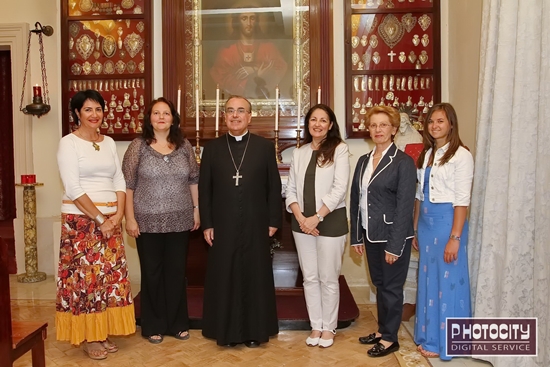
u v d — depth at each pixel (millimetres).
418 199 2922
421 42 4156
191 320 3342
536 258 2324
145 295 3104
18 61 4770
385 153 2801
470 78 3648
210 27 4301
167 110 2986
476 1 3514
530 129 2428
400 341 3088
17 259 4836
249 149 3000
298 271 3768
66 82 4266
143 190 2992
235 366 2744
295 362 2791
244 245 2947
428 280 2816
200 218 3051
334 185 2855
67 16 4254
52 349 3010
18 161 4828
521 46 2430
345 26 4160
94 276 2785
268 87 4281
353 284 4438
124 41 4262
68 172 2709
